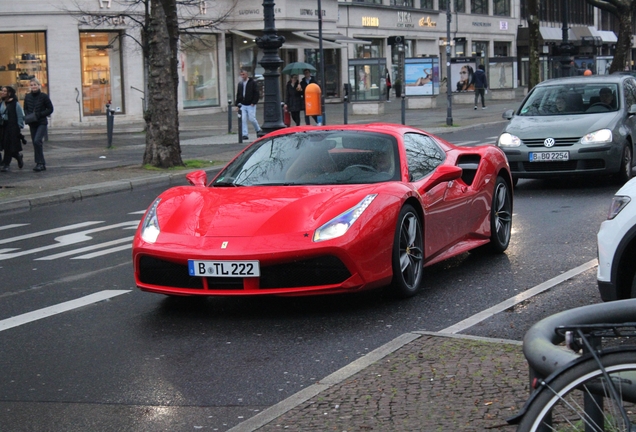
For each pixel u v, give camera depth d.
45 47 34.19
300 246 6.04
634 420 2.80
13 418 4.52
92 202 14.25
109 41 35.84
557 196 12.42
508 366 4.69
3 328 6.37
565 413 2.73
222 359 5.42
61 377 5.18
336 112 37.84
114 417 4.48
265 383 4.93
